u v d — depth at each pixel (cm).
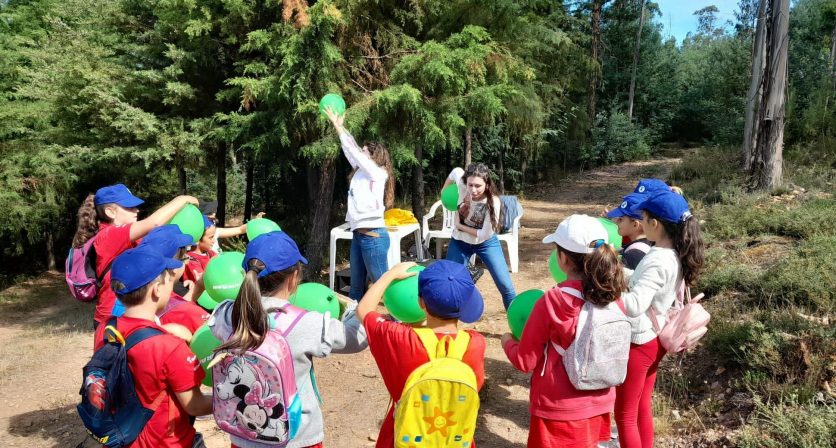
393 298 288
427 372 228
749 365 436
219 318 252
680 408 433
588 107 2625
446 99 829
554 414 273
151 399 251
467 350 248
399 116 849
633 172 2386
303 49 763
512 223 845
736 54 2238
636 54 3056
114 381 247
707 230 820
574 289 272
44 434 482
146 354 246
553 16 1428
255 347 235
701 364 473
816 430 343
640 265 312
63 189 1449
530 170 2398
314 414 256
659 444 393
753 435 362
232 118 877
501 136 1878
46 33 1539
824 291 502
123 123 918
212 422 472
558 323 267
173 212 356
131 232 344
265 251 257
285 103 832
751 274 589
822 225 714
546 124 1997
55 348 755
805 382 397
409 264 295
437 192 2005
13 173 1361
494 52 883
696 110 3353
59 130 1137
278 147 985
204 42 966
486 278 840
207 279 345
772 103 986
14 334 948
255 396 237
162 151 946
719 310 541
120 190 373
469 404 225
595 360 264
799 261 572
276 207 1955
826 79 1550
